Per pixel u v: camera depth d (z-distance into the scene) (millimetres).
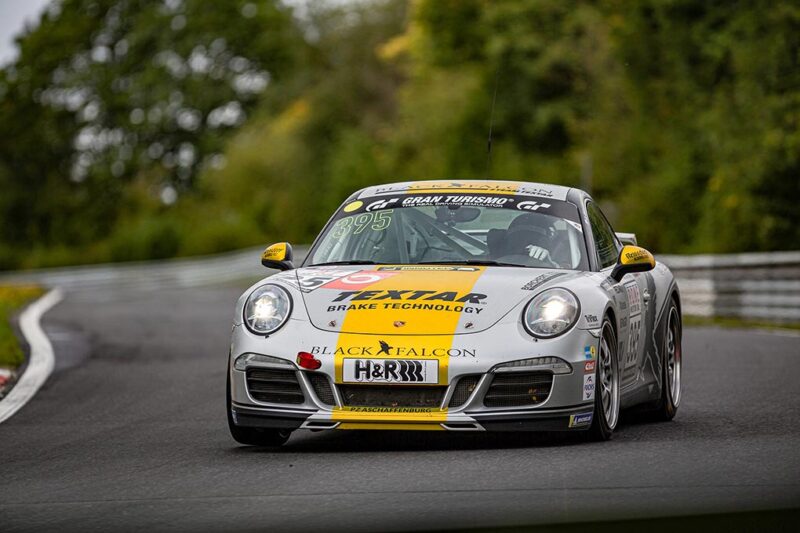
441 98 116375
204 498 14914
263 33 179375
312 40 175625
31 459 19047
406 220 21156
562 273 19562
